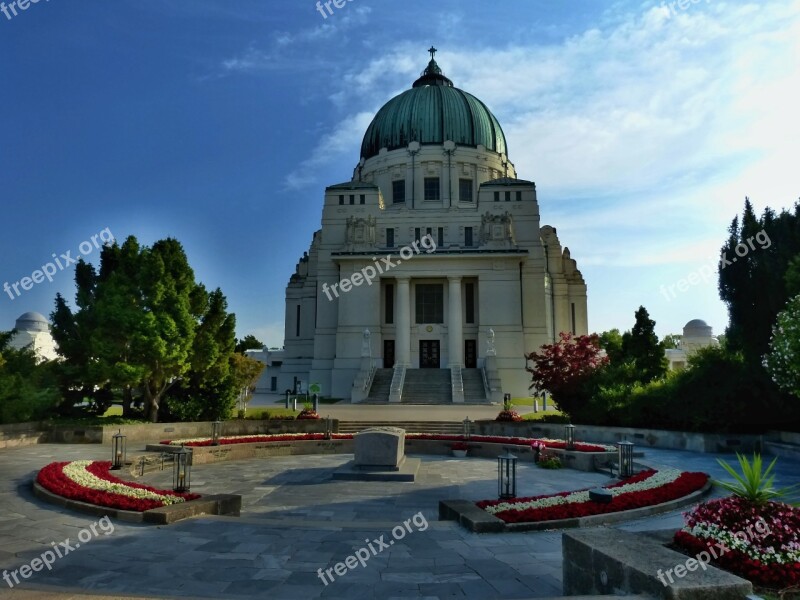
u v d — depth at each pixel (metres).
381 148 71.69
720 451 25.53
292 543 10.76
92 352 30.39
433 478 20.72
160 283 30.45
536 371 36.44
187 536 11.21
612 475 21.03
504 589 8.40
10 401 27.64
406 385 51.84
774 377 22.09
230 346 34.56
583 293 67.81
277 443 27.38
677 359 74.62
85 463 19.02
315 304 68.56
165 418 33.31
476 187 69.31
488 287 58.09
